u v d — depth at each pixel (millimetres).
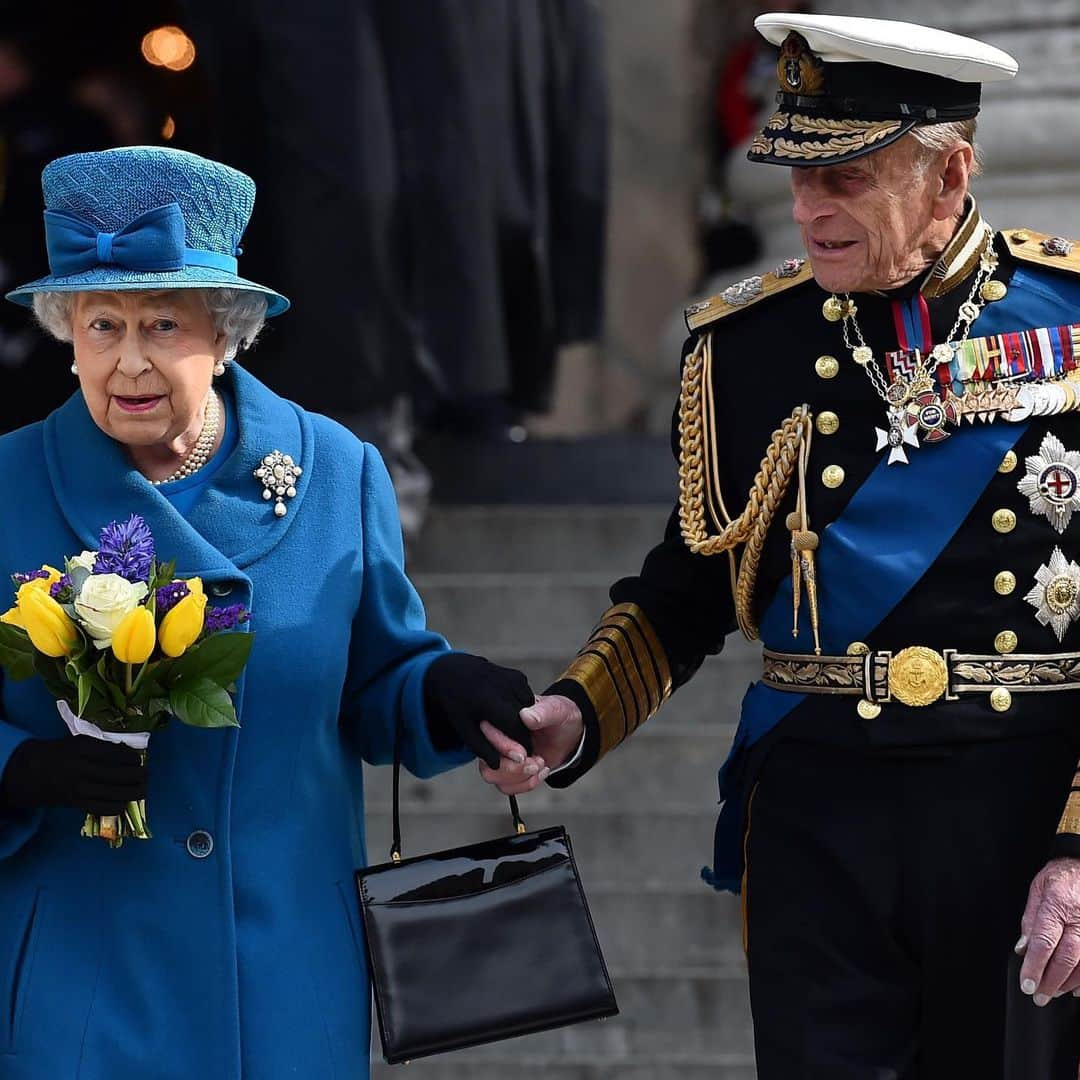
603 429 44312
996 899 12883
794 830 13344
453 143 25797
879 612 13008
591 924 13375
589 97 29609
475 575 27281
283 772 12789
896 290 13266
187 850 12492
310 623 12828
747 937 13680
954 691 12914
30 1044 12305
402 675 13438
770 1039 13391
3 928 12523
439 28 25656
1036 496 12953
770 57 33094
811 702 13312
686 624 14391
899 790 13031
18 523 12688
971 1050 13078
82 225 12047
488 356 26047
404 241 25812
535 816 23312
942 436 13039
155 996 12383
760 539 13578
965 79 12812
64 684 11969
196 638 11922
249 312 12531
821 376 13406
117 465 12633
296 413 13383
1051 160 28844
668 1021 21734
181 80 24438
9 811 12297
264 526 12883
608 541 27453
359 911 13180
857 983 13148
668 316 44594
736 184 33312
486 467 30141
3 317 24812
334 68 25000
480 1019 13070
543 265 28766
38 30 23891
